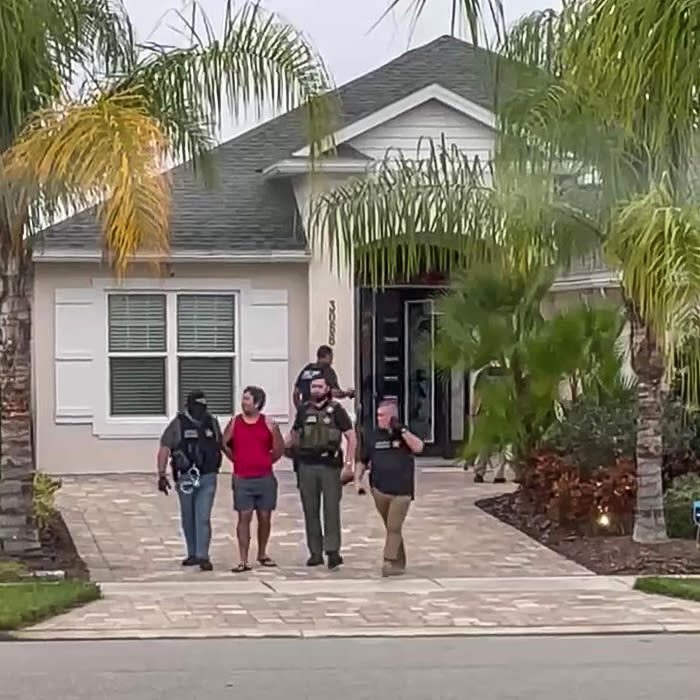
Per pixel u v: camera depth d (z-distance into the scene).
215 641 11.07
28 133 12.63
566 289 22.06
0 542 14.38
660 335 12.62
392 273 16.30
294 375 22.78
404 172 15.91
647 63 6.09
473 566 14.63
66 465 22.44
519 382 18.00
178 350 22.64
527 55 13.94
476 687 9.31
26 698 8.95
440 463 23.81
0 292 14.19
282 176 22.61
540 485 17.11
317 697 8.98
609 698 9.01
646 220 12.19
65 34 13.33
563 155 14.27
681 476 16.89
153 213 12.16
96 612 12.21
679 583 13.23
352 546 15.81
